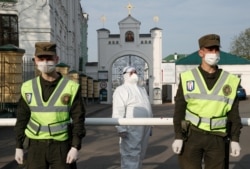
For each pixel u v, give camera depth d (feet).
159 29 132.87
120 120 14.75
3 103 42.06
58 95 12.48
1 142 30.55
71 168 12.75
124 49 134.31
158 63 132.67
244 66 125.90
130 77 20.13
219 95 12.40
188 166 12.68
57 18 76.64
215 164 12.57
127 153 19.08
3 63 42.04
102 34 134.82
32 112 12.60
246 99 112.68
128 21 134.10
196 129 12.56
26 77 51.80
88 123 14.85
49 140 12.44
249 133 39.34
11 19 64.18
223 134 12.53
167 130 43.65
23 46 63.16
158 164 25.14
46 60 12.30
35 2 63.46
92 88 114.83
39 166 12.53
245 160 25.67
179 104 12.82
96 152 29.50
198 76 12.62
